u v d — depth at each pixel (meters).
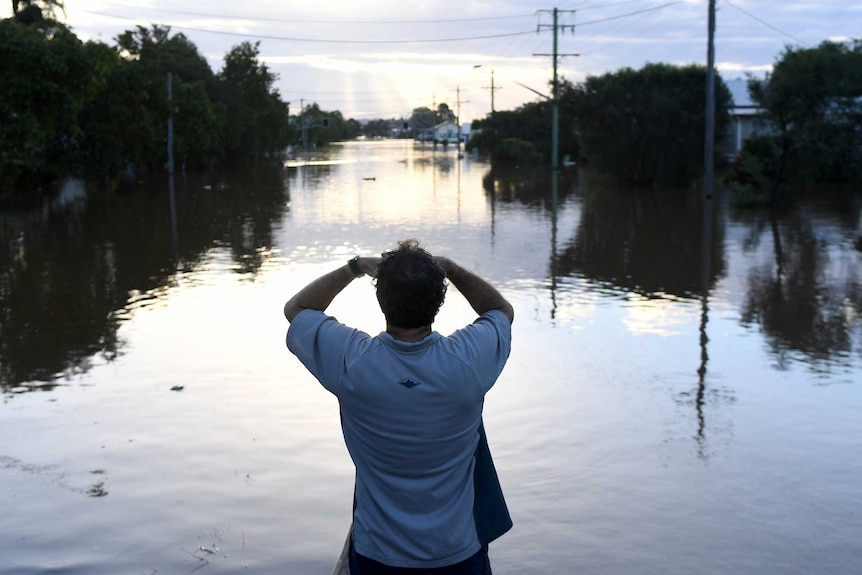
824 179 36.34
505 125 83.06
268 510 5.97
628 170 40.75
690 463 6.77
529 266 16.81
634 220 25.45
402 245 2.42
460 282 2.56
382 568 2.35
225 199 34.12
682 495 6.18
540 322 11.78
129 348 10.41
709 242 20.39
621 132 40.34
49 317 12.20
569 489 6.28
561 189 39.34
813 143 28.02
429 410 2.27
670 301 13.28
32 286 14.73
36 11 39.22
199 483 6.43
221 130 60.53
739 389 8.70
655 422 7.71
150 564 5.25
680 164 39.19
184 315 12.24
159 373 9.30
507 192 37.69
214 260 17.72
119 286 14.69
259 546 5.45
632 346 10.44
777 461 6.80
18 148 28.64
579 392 8.59
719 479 6.46
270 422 7.74
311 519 5.83
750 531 5.63
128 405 8.25
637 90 39.84
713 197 33.44
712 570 5.13
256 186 42.25
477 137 93.38
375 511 2.36
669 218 25.88
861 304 13.02
